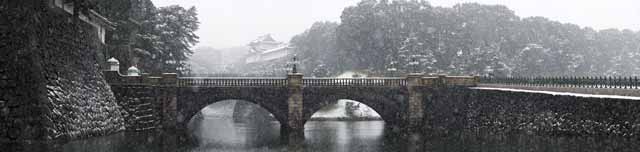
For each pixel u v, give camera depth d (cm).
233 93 4766
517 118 3753
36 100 3181
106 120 3972
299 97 4759
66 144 3253
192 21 7831
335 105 7462
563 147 2977
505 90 4003
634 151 2573
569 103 3178
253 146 3750
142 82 4600
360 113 6788
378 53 10000
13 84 3209
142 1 7069
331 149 3550
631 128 2622
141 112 4378
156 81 4638
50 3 3675
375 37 9994
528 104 3644
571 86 3875
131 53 6275
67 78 3606
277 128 5400
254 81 4794
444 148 3412
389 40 9819
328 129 5166
